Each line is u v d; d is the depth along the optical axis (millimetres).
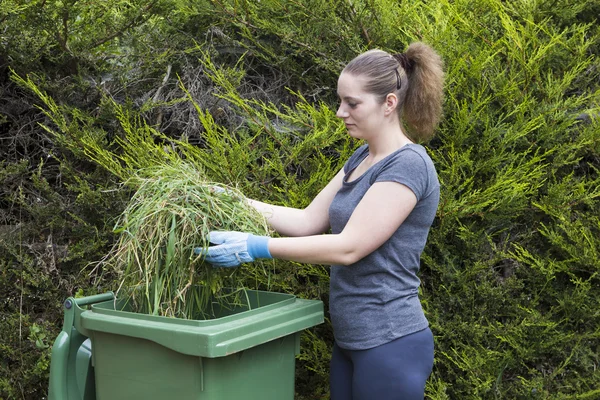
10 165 3062
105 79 3215
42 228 3117
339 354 2148
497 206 2713
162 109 3229
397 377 1920
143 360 1824
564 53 3043
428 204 1954
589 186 2986
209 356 1650
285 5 3045
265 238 1902
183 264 1948
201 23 3312
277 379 2008
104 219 3018
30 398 3027
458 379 2795
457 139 2719
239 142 2969
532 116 2826
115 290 2264
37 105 3217
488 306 2865
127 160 2738
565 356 2930
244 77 3314
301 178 3021
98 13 3113
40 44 2984
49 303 3053
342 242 1853
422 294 2771
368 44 2932
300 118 2832
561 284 2990
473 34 2939
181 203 1977
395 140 1993
